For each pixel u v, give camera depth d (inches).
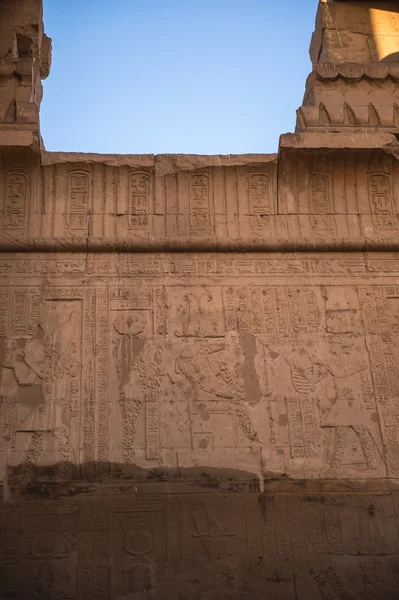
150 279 296.0
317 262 303.9
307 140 303.3
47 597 239.8
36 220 300.2
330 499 261.0
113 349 282.2
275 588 245.3
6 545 246.4
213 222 306.2
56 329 284.2
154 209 306.5
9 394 271.6
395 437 273.3
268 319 291.9
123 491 257.9
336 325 292.4
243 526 254.5
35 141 296.5
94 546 248.2
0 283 290.2
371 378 283.9
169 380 278.4
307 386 280.4
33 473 259.0
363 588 247.1
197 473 262.5
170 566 246.7
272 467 265.1
